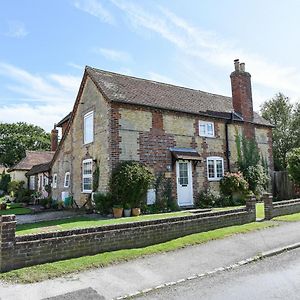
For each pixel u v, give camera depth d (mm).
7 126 60125
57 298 5324
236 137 20938
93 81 17594
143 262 7285
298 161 20062
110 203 14938
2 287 5789
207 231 10086
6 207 22344
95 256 7469
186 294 5438
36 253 6898
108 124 15789
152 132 16875
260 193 20047
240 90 22219
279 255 7781
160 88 20391
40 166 29672
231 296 5266
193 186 18078
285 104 35156
